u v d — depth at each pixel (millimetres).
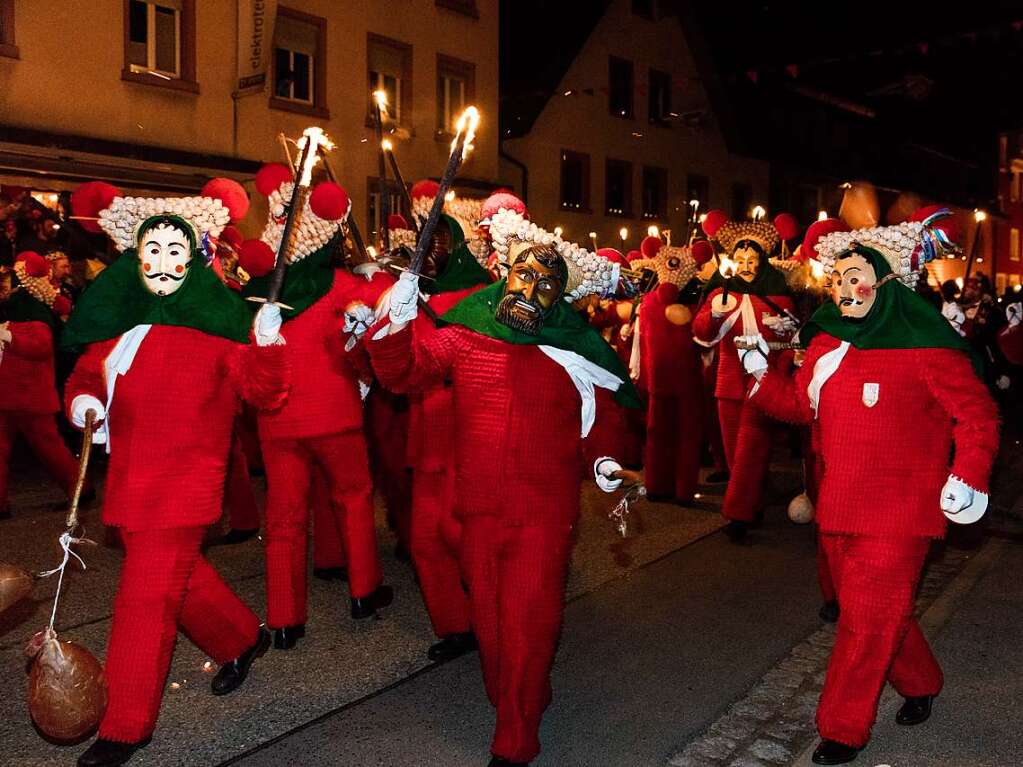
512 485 3592
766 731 4098
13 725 4043
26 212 11711
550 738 4016
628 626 5316
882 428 3676
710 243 8391
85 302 3793
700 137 28141
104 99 14516
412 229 5527
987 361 11688
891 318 3719
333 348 4781
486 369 3645
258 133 16609
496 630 3771
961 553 6918
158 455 3721
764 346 4109
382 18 18734
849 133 34000
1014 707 4293
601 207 25109
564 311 3715
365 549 5285
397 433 6238
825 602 5590
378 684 4504
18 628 5141
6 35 13523
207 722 4102
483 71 21062
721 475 9461
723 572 6332
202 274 3883
